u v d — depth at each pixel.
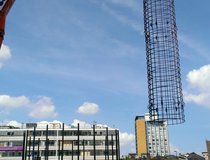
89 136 112.88
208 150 121.00
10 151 109.38
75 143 111.50
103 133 113.56
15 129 111.81
